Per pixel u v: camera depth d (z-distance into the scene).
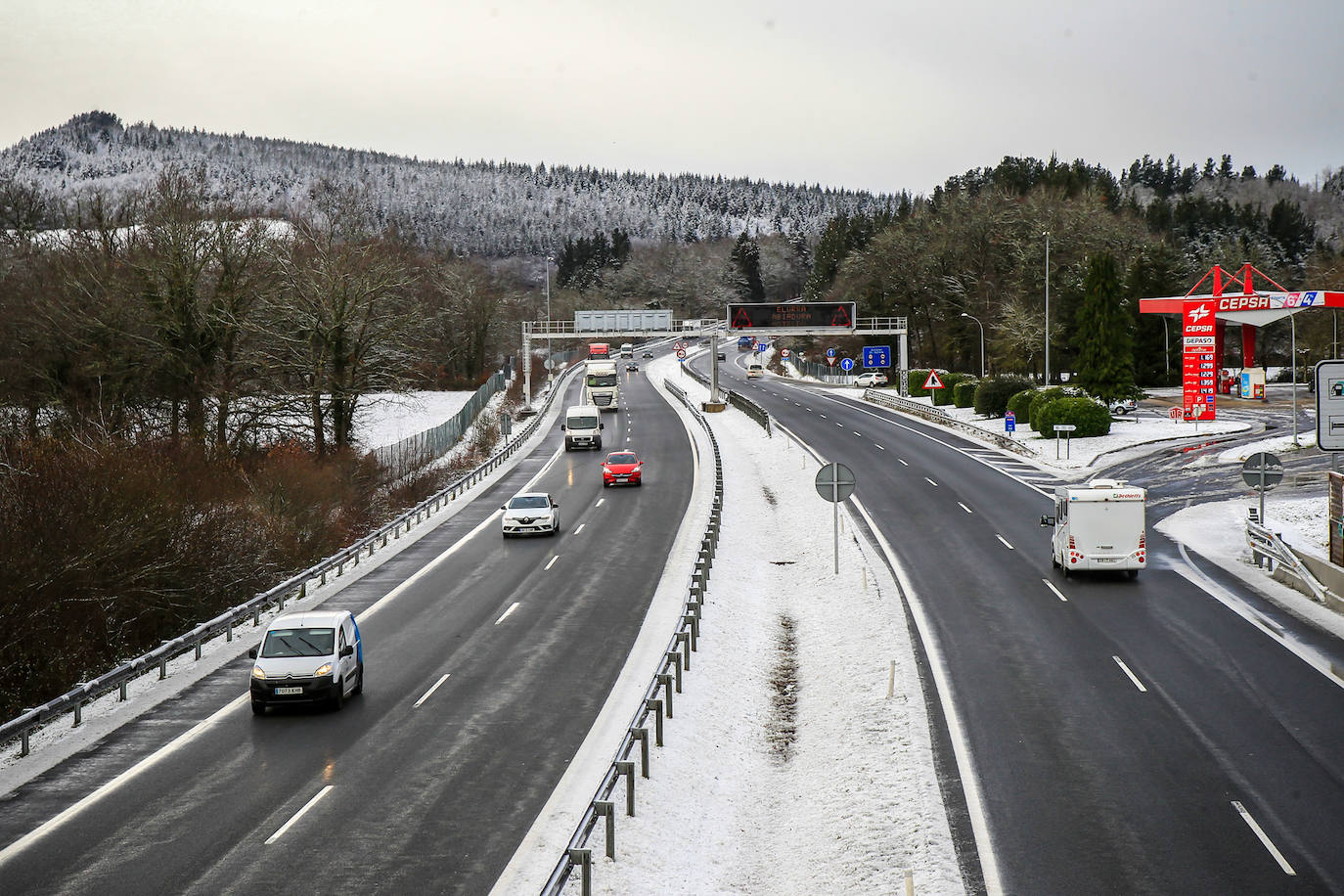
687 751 18.38
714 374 92.38
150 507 28.67
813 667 24.03
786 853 14.88
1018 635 25.27
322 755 17.97
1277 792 15.59
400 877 13.29
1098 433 63.06
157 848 14.23
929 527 39.59
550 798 15.97
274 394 51.34
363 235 63.12
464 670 23.22
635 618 27.50
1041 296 101.62
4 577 23.58
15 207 62.22
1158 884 12.86
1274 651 23.36
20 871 13.61
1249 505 42.34
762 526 41.97
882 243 120.25
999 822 14.96
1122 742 17.95
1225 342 125.12
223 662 24.58
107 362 47.06
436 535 40.97
